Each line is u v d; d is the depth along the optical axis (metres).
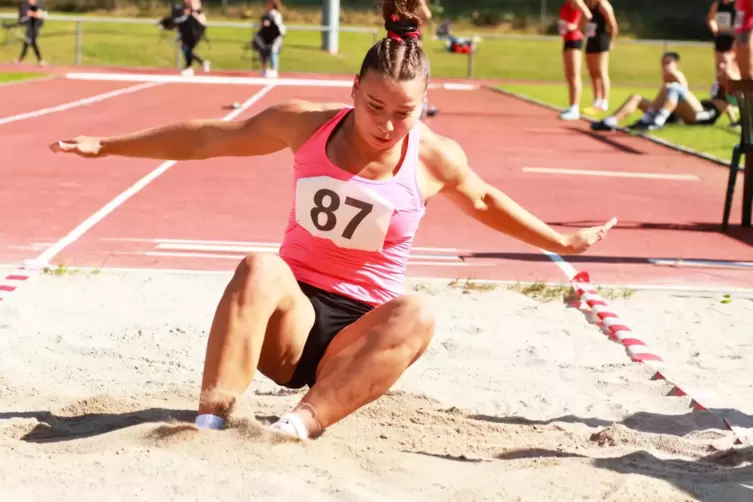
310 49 63.66
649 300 12.16
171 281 11.95
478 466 6.31
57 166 21.02
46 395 7.87
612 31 35.16
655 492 5.81
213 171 21.28
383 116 6.00
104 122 29.39
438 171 6.56
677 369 9.44
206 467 5.64
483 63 62.50
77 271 12.18
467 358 9.56
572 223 17.22
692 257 14.91
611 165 24.66
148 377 8.59
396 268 6.76
